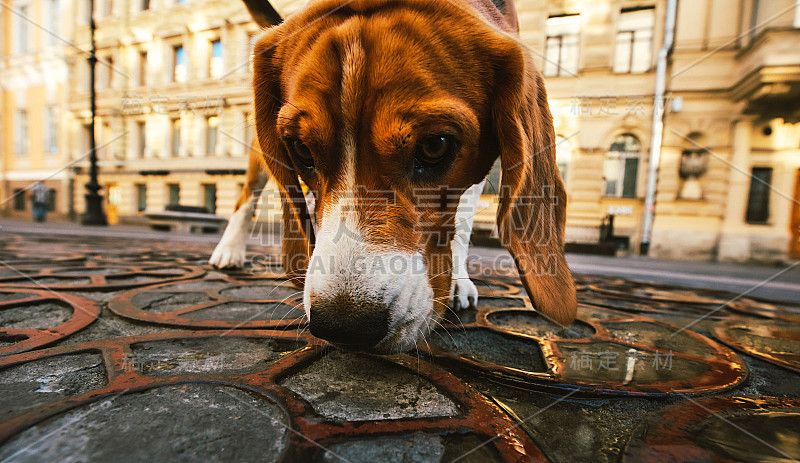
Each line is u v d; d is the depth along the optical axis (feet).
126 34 53.62
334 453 2.43
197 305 6.25
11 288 7.05
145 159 52.95
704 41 33.47
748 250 32.53
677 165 35.45
